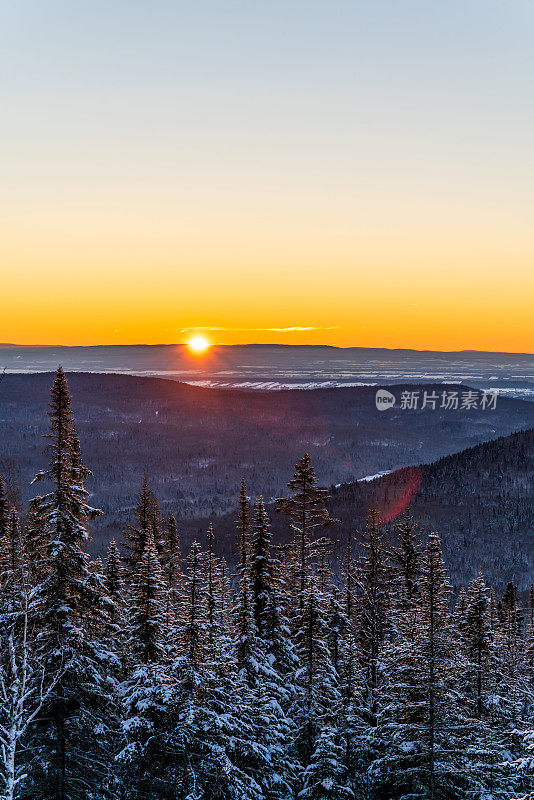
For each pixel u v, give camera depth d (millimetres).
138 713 30391
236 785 30578
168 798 30156
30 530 30688
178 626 33812
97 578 30859
